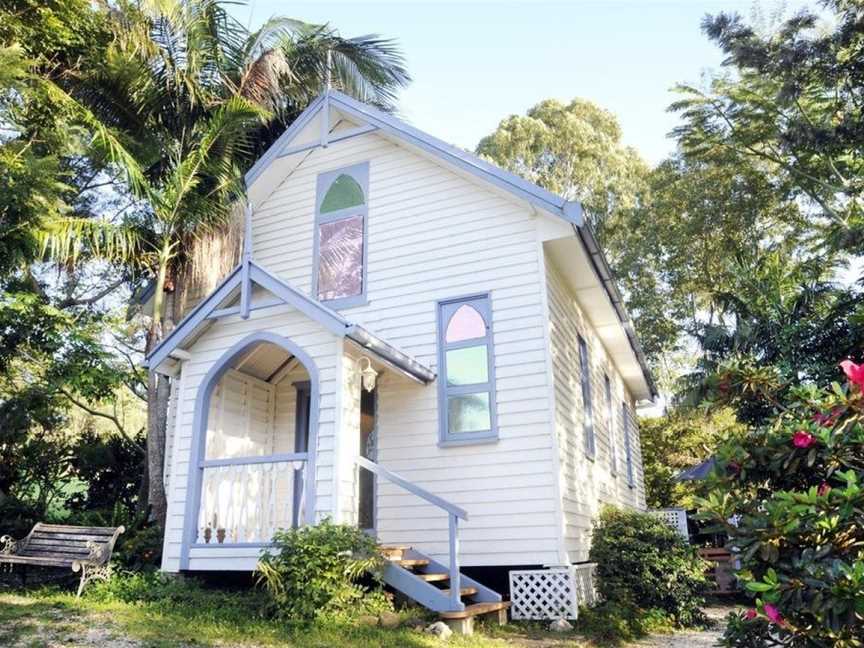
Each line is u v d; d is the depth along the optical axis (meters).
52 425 15.17
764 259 20.14
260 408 10.38
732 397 5.31
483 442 9.41
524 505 8.94
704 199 27.38
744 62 20.64
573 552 9.26
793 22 19.94
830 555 3.77
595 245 10.26
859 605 3.32
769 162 26.28
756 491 4.63
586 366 12.36
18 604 7.57
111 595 8.00
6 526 11.73
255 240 12.37
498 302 9.96
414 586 7.49
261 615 7.06
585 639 7.54
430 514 9.43
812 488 3.77
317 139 12.30
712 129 25.88
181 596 7.84
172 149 12.93
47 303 14.91
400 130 11.19
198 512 8.55
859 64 18.25
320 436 8.09
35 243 9.89
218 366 9.00
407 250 10.89
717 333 17.30
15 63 10.37
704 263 28.12
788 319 14.90
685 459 24.69
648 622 9.05
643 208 30.17
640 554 9.56
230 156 13.05
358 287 11.12
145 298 12.64
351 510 7.97
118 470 15.34
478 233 10.44
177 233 12.13
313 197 12.09
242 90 13.62
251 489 8.88
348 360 8.45
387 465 9.88
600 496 11.87
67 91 12.87
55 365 12.91
